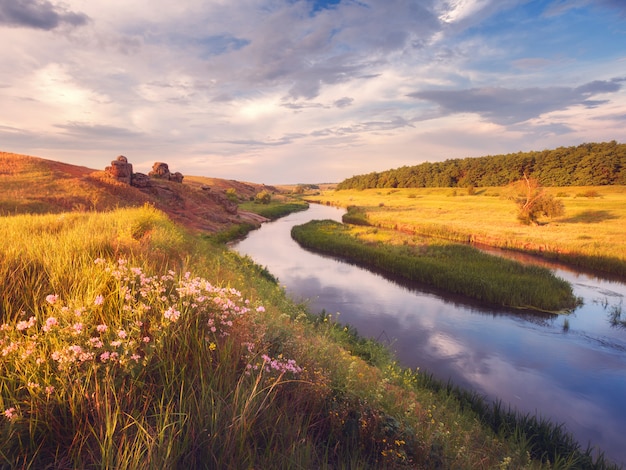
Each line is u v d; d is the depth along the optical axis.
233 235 42.00
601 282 23.48
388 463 3.05
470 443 5.20
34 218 11.34
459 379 10.84
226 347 3.51
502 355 12.64
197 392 2.91
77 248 5.90
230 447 2.44
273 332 4.50
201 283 4.38
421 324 15.57
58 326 2.95
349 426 3.33
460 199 100.69
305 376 3.67
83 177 41.62
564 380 10.91
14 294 3.91
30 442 2.29
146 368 2.90
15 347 2.72
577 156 107.81
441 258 27.45
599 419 8.98
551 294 18.72
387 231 44.94
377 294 20.03
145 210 19.95
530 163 120.06
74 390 2.51
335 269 26.28
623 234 37.00
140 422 2.46
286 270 25.52
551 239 34.44
